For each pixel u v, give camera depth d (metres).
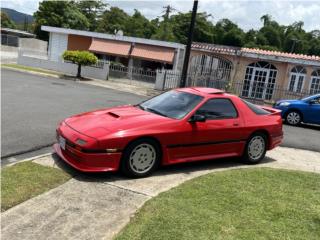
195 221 4.65
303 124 16.58
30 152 7.10
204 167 7.27
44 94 15.80
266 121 7.89
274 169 7.39
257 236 4.45
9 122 9.45
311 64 25.03
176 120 6.59
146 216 4.68
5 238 4.08
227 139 7.25
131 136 5.98
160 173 6.61
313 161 8.87
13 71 25.55
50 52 34.78
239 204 5.34
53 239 4.15
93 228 4.45
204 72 27.95
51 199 5.05
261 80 26.67
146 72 28.06
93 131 6.00
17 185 5.29
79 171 6.14
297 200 5.73
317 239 4.56
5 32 58.81
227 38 57.16
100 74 28.27
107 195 5.38
